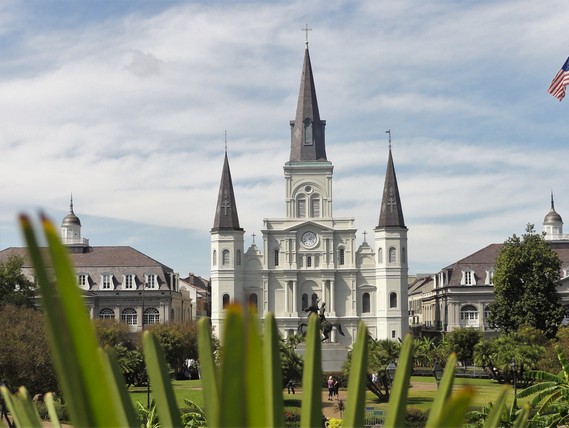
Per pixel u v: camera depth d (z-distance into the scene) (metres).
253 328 3.14
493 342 71.75
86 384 2.97
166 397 4.68
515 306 88.81
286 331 119.50
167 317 119.19
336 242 121.75
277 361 4.02
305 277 121.31
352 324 120.50
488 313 120.38
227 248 119.88
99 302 118.94
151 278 120.44
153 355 4.76
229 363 3.09
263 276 120.94
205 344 4.49
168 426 4.62
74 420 2.97
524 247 89.38
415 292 157.38
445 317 123.50
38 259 3.00
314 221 121.44
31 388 47.41
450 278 122.88
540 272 88.88
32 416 4.97
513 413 22.27
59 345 2.96
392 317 118.62
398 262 119.44
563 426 32.91
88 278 120.12
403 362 4.77
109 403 2.99
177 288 126.19
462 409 3.19
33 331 50.84
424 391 61.34
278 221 122.00
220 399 3.09
